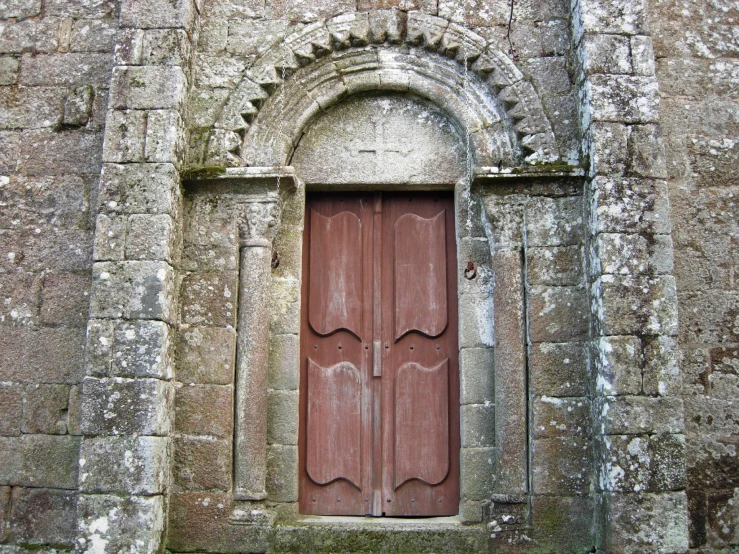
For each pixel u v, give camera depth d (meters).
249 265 4.96
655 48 5.28
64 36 5.41
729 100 5.21
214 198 5.07
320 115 5.33
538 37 5.27
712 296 4.92
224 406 4.79
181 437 4.75
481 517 4.75
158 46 4.98
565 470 4.69
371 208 5.36
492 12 5.32
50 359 4.94
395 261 5.28
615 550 4.29
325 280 5.27
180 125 4.94
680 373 4.52
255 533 4.67
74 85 5.34
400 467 5.02
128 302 4.59
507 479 4.70
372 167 5.25
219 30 5.32
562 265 4.92
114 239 4.68
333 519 4.89
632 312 4.54
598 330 4.62
